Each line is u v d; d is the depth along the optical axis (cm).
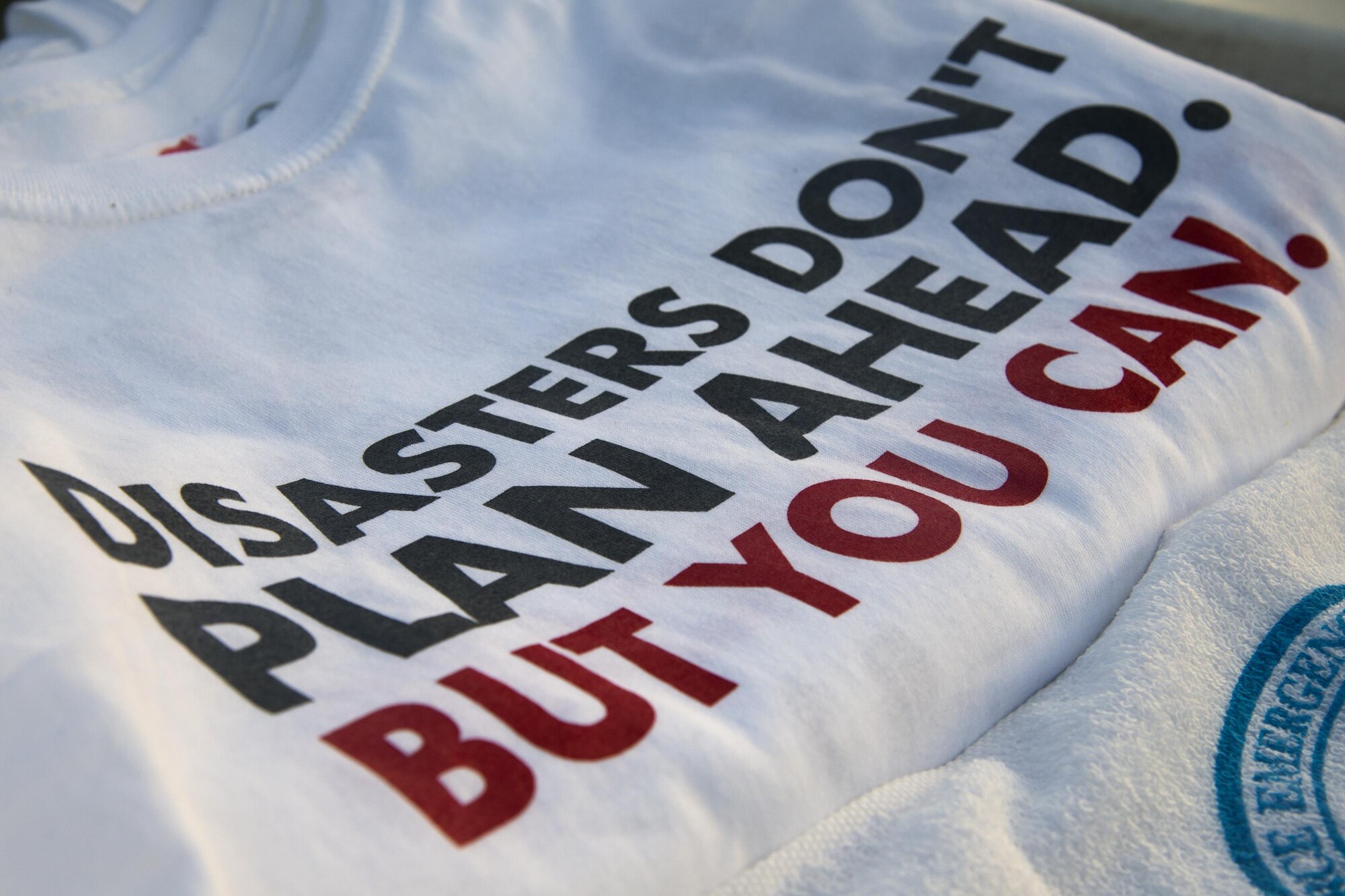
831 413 49
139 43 72
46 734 30
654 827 31
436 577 41
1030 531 42
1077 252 58
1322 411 56
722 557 41
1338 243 61
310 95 66
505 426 49
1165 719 38
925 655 38
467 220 63
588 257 59
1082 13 78
